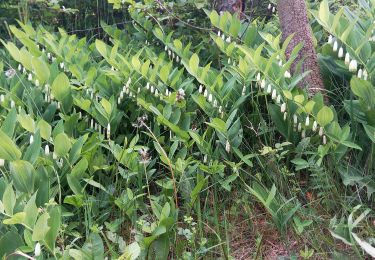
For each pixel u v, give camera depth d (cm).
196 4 495
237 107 321
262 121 312
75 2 649
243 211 285
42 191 237
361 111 293
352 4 482
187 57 416
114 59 386
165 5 498
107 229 268
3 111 346
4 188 231
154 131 322
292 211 247
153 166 329
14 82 379
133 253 196
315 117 281
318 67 344
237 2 495
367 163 282
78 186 261
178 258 242
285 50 359
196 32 509
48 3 573
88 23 654
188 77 400
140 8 487
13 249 207
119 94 369
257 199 286
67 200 256
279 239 263
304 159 306
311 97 332
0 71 390
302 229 239
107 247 258
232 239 266
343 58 330
